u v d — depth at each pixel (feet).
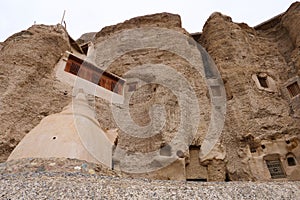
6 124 32.24
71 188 14.62
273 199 15.83
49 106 39.09
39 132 25.70
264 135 41.65
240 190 16.75
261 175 37.76
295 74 54.24
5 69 39.09
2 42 54.13
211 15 72.23
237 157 40.63
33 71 40.98
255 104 46.16
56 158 21.24
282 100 49.52
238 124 44.42
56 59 47.11
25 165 19.60
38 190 14.12
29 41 45.88
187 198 14.70
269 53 63.10
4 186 14.51
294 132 41.68
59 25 56.59
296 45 58.90
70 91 43.91
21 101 36.24
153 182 17.99
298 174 37.63
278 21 71.56
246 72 53.47
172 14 75.00
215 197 15.26
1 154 29.76
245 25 70.69
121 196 14.16
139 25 74.64
